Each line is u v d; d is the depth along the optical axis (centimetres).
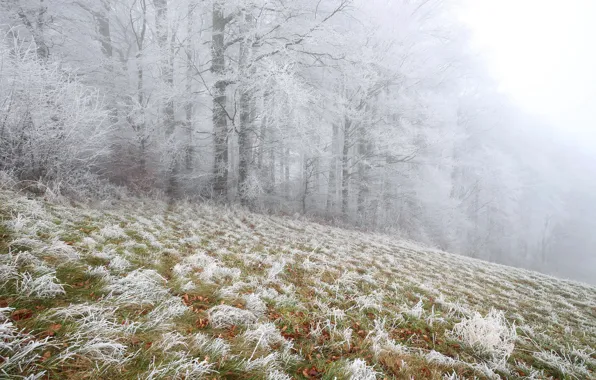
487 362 285
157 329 194
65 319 171
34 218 373
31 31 823
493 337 305
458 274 689
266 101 949
